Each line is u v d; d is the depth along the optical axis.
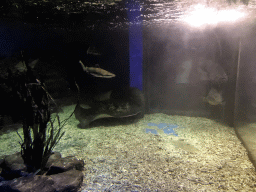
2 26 7.12
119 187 2.73
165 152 3.94
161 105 6.88
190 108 6.57
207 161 3.53
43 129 2.90
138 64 7.14
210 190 2.66
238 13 3.95
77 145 4.30
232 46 5.09
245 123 4.06
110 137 4.77
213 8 3.74
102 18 5.52
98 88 7.99
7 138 4.88
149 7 4.03
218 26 5.17
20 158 3.20
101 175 3.07
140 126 5.60
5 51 7.84
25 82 2.84
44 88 2.88
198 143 4.40
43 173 2.96
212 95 5.38
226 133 4.98
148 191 2.64
